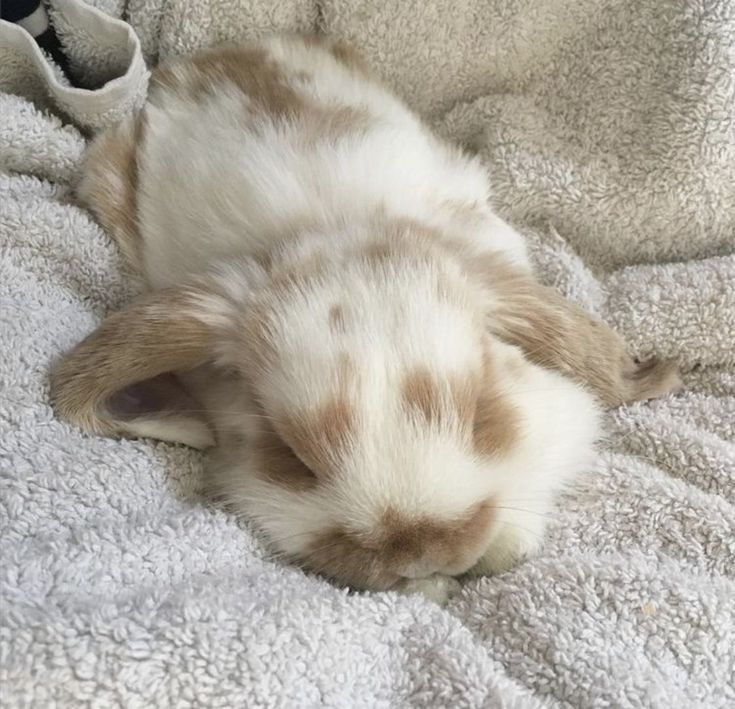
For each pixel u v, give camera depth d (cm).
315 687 16
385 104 27
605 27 28
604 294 26
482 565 20
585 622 18
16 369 21
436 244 21
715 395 25
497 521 19
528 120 28
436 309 19
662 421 23
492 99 29
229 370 21
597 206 27
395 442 18
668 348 25
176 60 28
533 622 18
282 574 18
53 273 24
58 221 24
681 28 26
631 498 21
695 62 26
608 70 28
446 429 18
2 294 22
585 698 17
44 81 26
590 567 19
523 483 20
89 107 26
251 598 17
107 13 28
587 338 22
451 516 18
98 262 24
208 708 15
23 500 18
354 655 17
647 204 27
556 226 28
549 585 19
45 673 14
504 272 22
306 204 22
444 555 18
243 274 21
